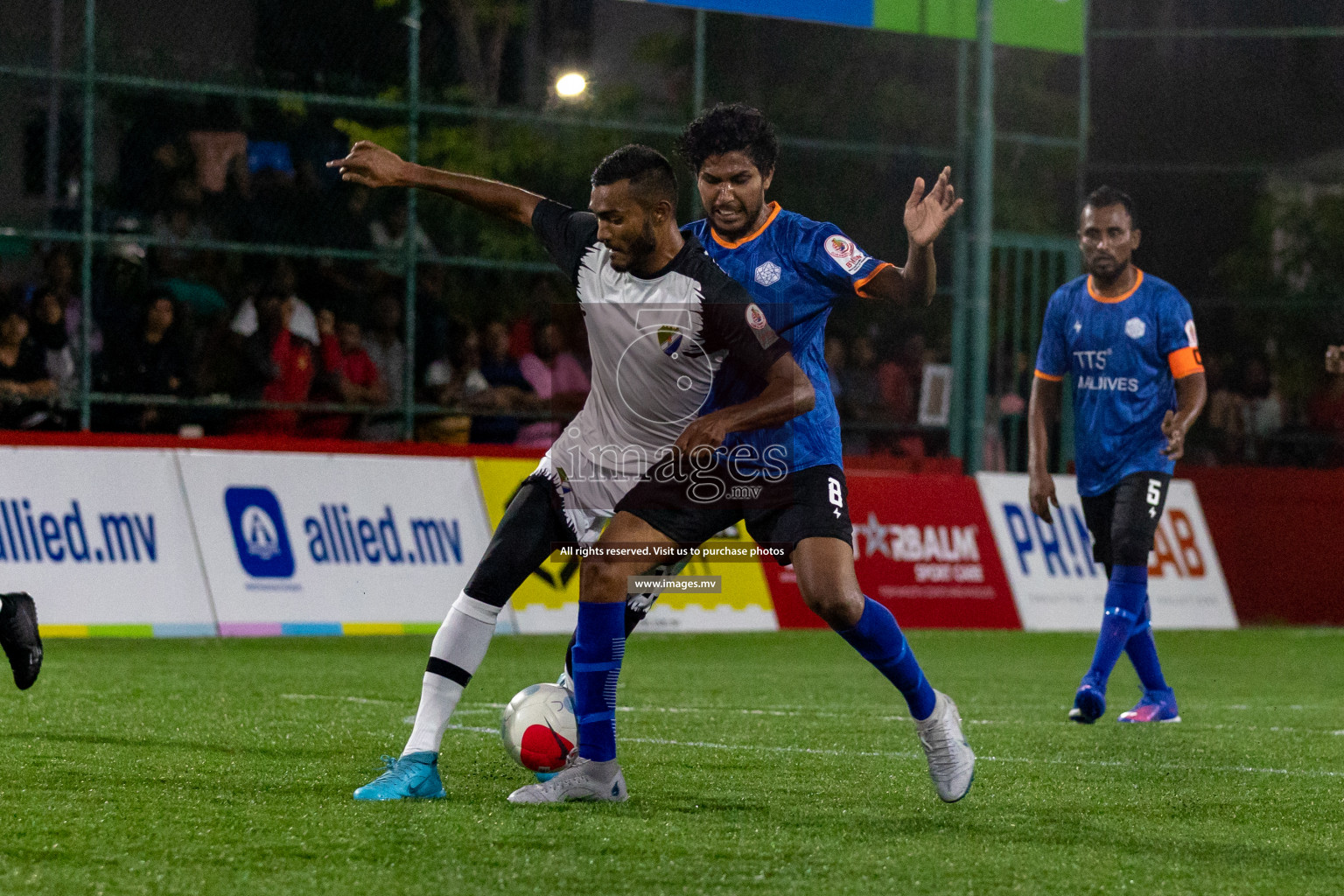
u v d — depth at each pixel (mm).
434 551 31672
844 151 38156
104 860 9789
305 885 9172
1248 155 43656
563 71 35875
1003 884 9539
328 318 33250
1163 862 10344
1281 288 42625
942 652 30547
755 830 11148
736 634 33375
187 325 31906
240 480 30188
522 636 31547
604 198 11594
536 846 10312
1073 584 37219
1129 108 44250
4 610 14273
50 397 30719
